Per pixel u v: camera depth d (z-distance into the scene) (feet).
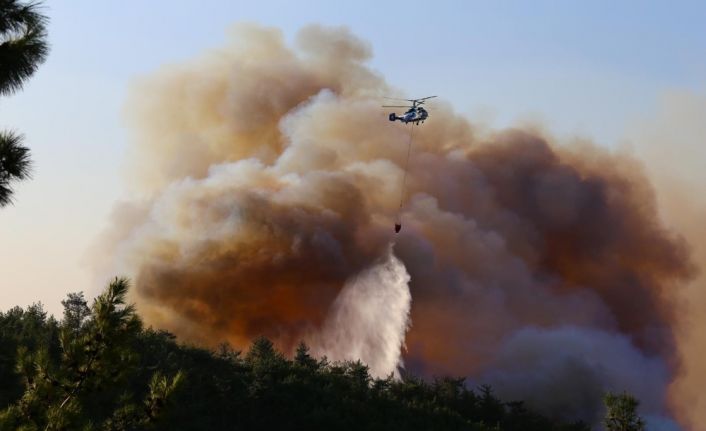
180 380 71.10
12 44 50.26
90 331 67.46
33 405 65.46
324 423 258.57
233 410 257.96
